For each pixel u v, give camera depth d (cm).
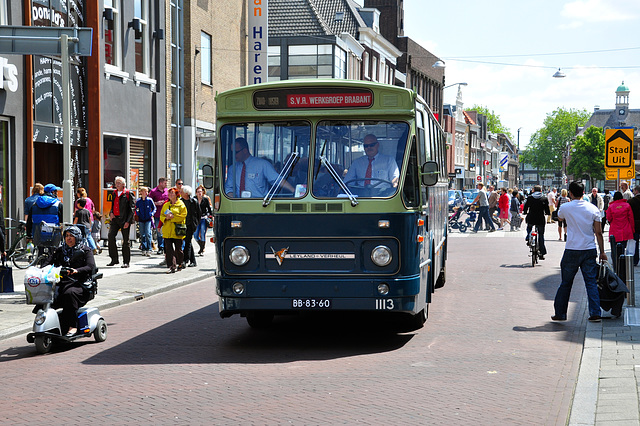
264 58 3341
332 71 4541
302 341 991
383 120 925
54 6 2112
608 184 11775
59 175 2208
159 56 2727
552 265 1961
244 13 3759
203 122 3297
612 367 780
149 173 2691
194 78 3178
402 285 907
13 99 1914
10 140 1925
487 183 10156
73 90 2220
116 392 725
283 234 918
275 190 923
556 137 16838
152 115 2698
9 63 1911
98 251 2100
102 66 2327
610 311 1180
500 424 610
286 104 933
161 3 2730
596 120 16788
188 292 1499
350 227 910
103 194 2295
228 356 895
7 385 766
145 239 2095
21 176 1944
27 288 935
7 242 1909
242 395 709
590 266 1086
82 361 879
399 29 7288
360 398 694
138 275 1686
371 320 1159
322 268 913
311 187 919
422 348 931
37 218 1473
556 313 1115
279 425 611
